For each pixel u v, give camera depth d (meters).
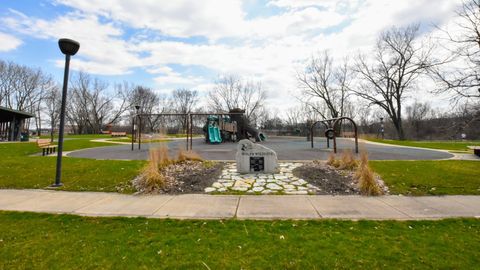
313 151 13.70
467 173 7.04
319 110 43.38
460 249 2.81
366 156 6.99
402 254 2.70
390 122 41.75
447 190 5.49
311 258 2.63
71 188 5.76
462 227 3.48
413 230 3.37
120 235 3.23
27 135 26.20
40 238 3.13
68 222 3.71
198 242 3.01
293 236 3.17
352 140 24.41
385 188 5.61
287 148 15.85
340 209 4.30
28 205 4.56
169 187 5.76
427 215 3.99
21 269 2.42
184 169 7.48
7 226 3.55
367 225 3.56
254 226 3.53
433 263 2.51
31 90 52.53
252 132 23.34
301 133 41.12
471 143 22.02
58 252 2.75
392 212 4.14
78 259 2.61
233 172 7.62
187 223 3.66
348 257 2.64
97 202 4.75
